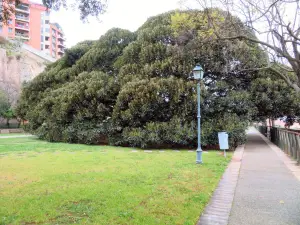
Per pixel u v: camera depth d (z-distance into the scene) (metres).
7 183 6.23
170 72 14.78
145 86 14.00
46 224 3.82
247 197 5.14
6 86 38.25
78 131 17.12
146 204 4.66
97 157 10.41
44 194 5.29
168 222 3.87
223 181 6.45
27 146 15.03
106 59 19.50
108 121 16.44
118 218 4.02
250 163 8.95
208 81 14.93
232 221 3.96
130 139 14.60
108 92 16.31
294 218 4.05
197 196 5.11
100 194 5.23
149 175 6.93
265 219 4.03
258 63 13.70
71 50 22.44
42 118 20.22
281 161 9.34
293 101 14.22
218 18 7.03
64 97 17.78
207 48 13.84
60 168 8.07
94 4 4.98
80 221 3.92
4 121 38.28
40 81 22.56
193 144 14.23
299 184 6.09
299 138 8.79
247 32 7.69
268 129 21.23
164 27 16.16
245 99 13.73
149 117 14.74
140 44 16.83
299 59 5.83
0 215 4.17
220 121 13.47
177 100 13.57
